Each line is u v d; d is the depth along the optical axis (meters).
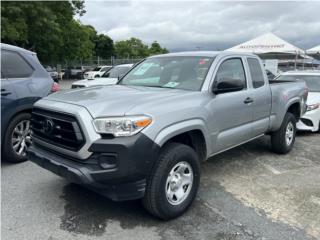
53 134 3.65
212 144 4.33
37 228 3.51
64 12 32.31
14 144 5.39
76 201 4.14
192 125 3.85
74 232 3.46
